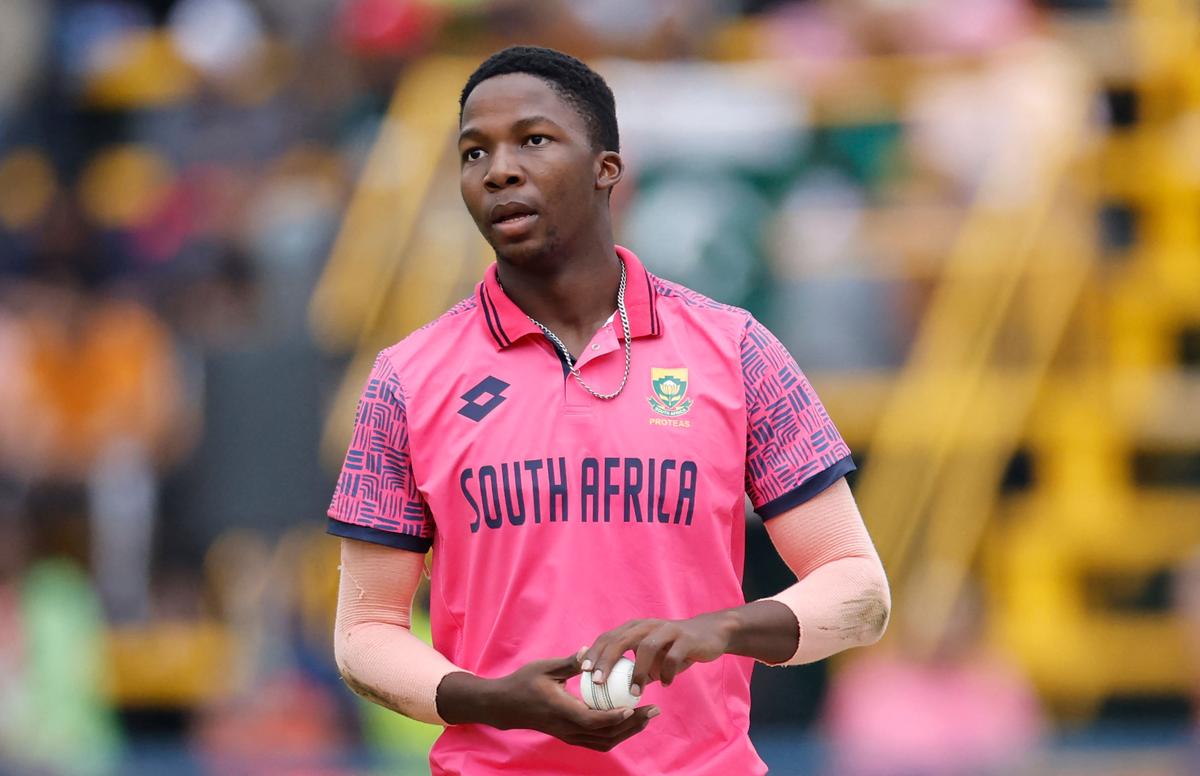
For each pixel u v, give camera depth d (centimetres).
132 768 2673
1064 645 3125
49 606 2914
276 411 3150
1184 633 3119
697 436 1017
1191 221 3462
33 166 3841
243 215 3472
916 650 2852
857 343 3103
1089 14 3616
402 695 1004
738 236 2991
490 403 1023
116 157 3828
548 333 1034
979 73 3262
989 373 3175
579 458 1008
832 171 3183
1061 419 3253
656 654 919
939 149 3198
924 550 3059
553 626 997
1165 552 3198
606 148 1043
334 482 3119
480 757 1023
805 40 3500
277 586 3100
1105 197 3484
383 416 1042
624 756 1003
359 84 3578
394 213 3275
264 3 3709
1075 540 3206
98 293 3491
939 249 3125
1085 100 3406
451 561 1026
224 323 3378
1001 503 3253
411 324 3188
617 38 3375
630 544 1002
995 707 2784
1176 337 3378
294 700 2934
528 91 1019
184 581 3206
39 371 3309
